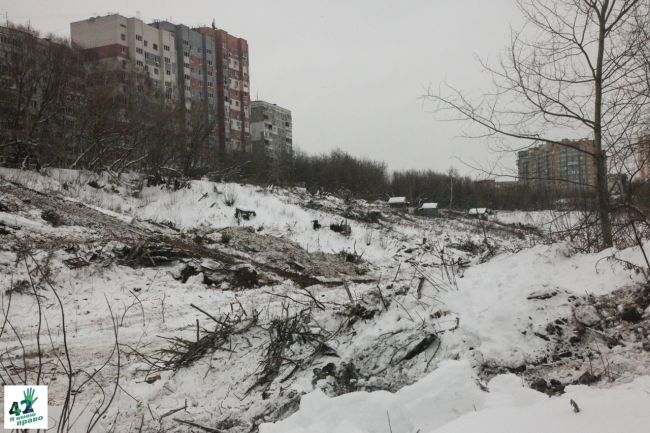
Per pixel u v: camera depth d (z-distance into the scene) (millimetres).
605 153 9547
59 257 12648
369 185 54781
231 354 6637
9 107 26062
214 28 65188
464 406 3643
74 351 7520
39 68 27375
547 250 7496
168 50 58719
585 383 4484
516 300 5750
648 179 9078
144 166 29203
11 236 13367
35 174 22516
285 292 12164
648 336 5004
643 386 3764
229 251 17062
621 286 5996
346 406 3846
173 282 13219
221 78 65312
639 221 8414
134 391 5914
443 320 5785
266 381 5969
